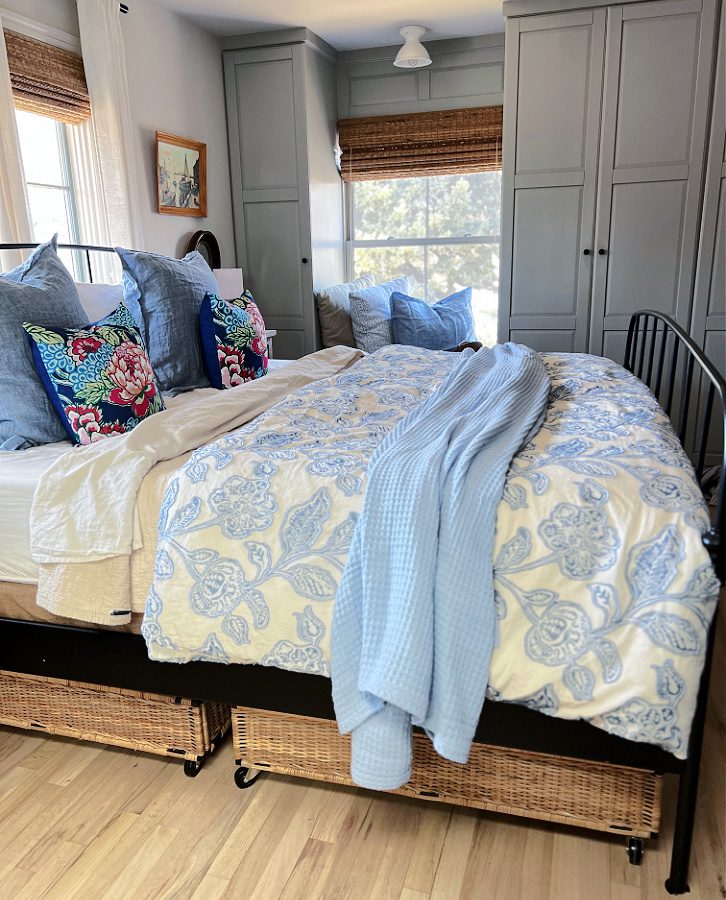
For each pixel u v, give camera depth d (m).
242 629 1.31
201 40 3.83
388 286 4.32
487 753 1.34
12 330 1.80
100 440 1.74
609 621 1.11
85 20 2.97
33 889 1.26
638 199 3.50
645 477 1.22
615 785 1.29
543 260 3.70
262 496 1.34
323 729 1.43
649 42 3.34
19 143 2.59
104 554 1.42
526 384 1.79
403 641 1.15
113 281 3.17
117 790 1.51
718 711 1.77
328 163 4.32
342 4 3.51
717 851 1.33
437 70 4.18
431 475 1.24
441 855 1.33
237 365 2.55
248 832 1.39
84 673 1.52
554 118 3.53
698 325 3.54
